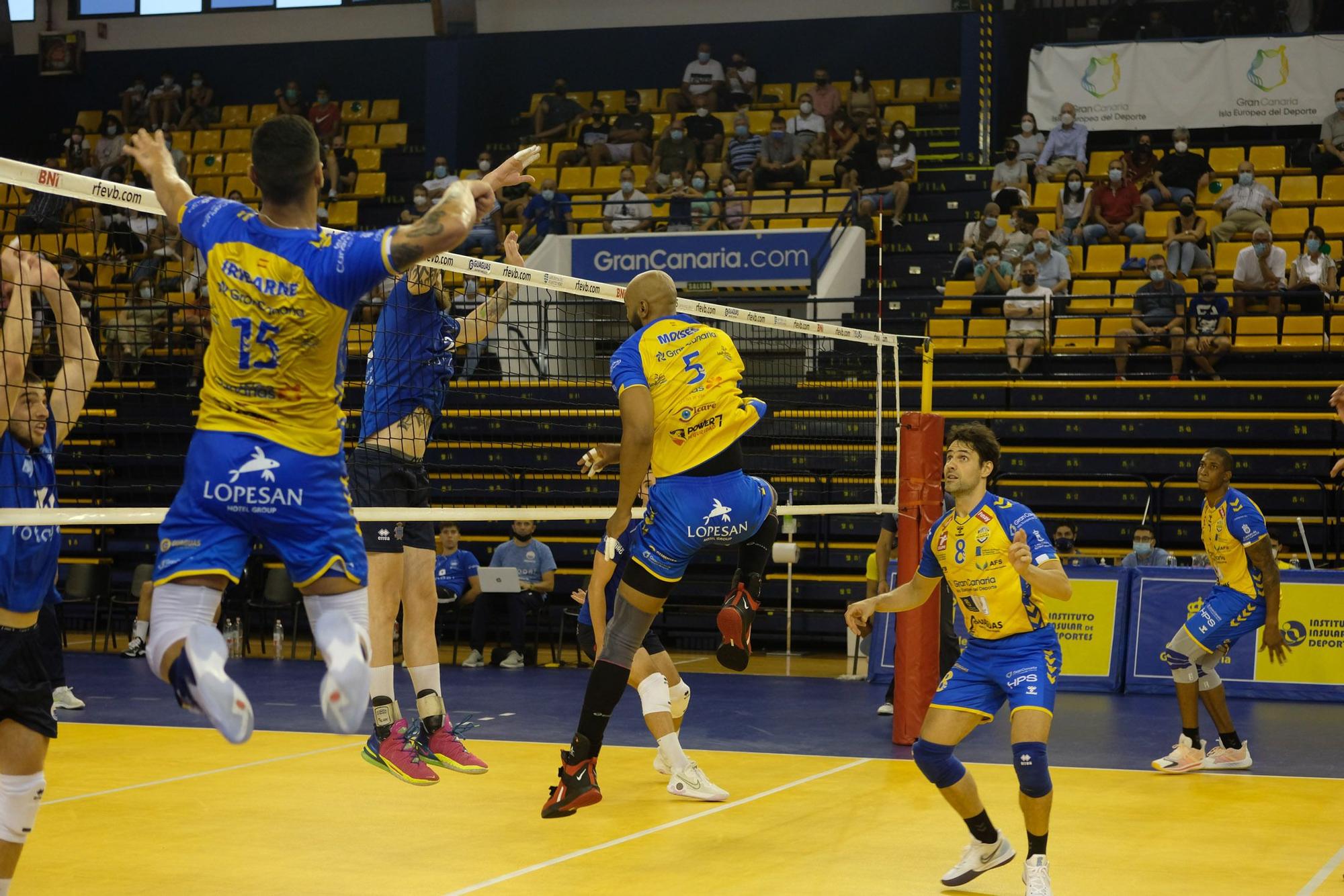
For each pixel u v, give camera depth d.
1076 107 20.33
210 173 23.41
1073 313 17.23
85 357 4.62
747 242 17.81
